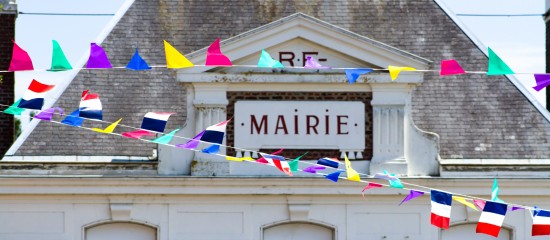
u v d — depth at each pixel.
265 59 49.69
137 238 60.72
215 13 64.81
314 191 60.41
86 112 51.38
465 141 62.16
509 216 61.16
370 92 60.78
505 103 63.19
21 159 60.50
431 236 60.91
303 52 60.59
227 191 60.22
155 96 62.78
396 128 60.72
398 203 60.91
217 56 48.53
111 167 60.56
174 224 60.50
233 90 60.44
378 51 60.22
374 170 60.44
